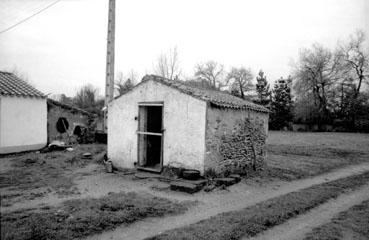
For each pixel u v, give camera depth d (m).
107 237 5.00
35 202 6.77
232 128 10.72
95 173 10.73
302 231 5.58
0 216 5.59
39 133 15.81
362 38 42.91
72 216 5.66
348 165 15.80
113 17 15.20
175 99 10.05
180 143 9.86
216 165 9.80
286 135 36.44
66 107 18.20
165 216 6.18
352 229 5.66
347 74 44.34
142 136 11.33
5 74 17.08
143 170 10.89
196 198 7.67
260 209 6.69
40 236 4.69
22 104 14.88
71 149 15.55
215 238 4.91
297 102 46.47
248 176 10.87
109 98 15.32
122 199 7.00
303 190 9.02
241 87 61.88
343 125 43.28
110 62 15.27
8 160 12.48
